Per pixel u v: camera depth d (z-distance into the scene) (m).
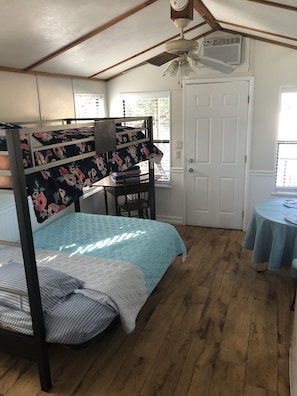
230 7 2.85
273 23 3.04
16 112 3.28
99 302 2.23
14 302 2.12
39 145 1.95
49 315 2.11
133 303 2.50
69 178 2.17
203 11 3.23
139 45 3.69
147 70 4.69
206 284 3.40
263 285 3.36
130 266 2.67
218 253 4.11
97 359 2.42
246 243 3.61
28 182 1.83
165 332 2.70
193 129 4.69
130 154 3.15
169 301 3.12
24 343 2.10
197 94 4.55
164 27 3.31
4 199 3.10
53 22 2.46
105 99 5.00
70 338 2.05
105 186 4.51
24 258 1.88
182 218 5.09
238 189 4.71
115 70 4.55
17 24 2.33
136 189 4.57
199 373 2.26
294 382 1.92
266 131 4.39
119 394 2.11
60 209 2.05
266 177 4.55
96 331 2.15
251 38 4.14
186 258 3.99
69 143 2.15
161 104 4.78
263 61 4.18
